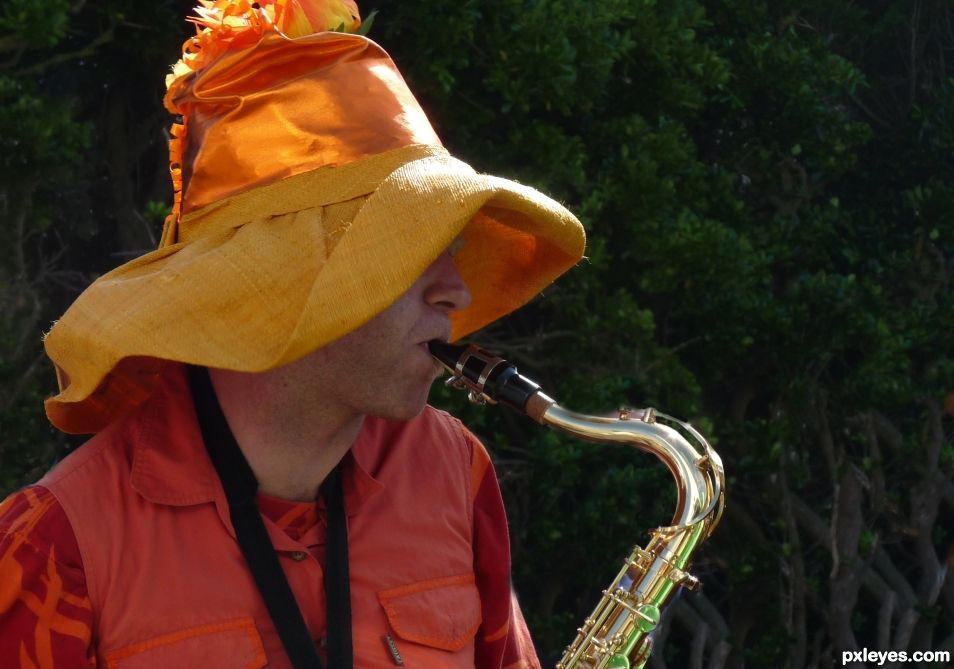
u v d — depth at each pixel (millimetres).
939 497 27297
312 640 5602
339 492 6035
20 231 18359
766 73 25391
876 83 29828
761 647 25781
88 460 5543
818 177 27047
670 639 27656
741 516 26062
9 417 18266
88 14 19125
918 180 28828
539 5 19359
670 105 23094
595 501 22469
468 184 5258
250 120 5602
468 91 20250
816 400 26453
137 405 5875
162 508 5539
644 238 21750
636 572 6828
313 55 5684
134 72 20188
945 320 26281
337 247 5172
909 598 27078
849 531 26656
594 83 20531
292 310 5305
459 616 6234
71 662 5191
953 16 29844
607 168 22031
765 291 24891
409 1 18734
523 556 22609
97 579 5293
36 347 18891
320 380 5629
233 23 5695
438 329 5777
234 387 5773
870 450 27375
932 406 27047
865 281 25750
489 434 22672
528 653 7211
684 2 23344
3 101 17703
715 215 24781
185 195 5832
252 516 5684
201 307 5289
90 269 21250
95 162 20391
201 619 5422
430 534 6320
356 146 5535
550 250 6535
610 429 6699
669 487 23766
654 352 22109
